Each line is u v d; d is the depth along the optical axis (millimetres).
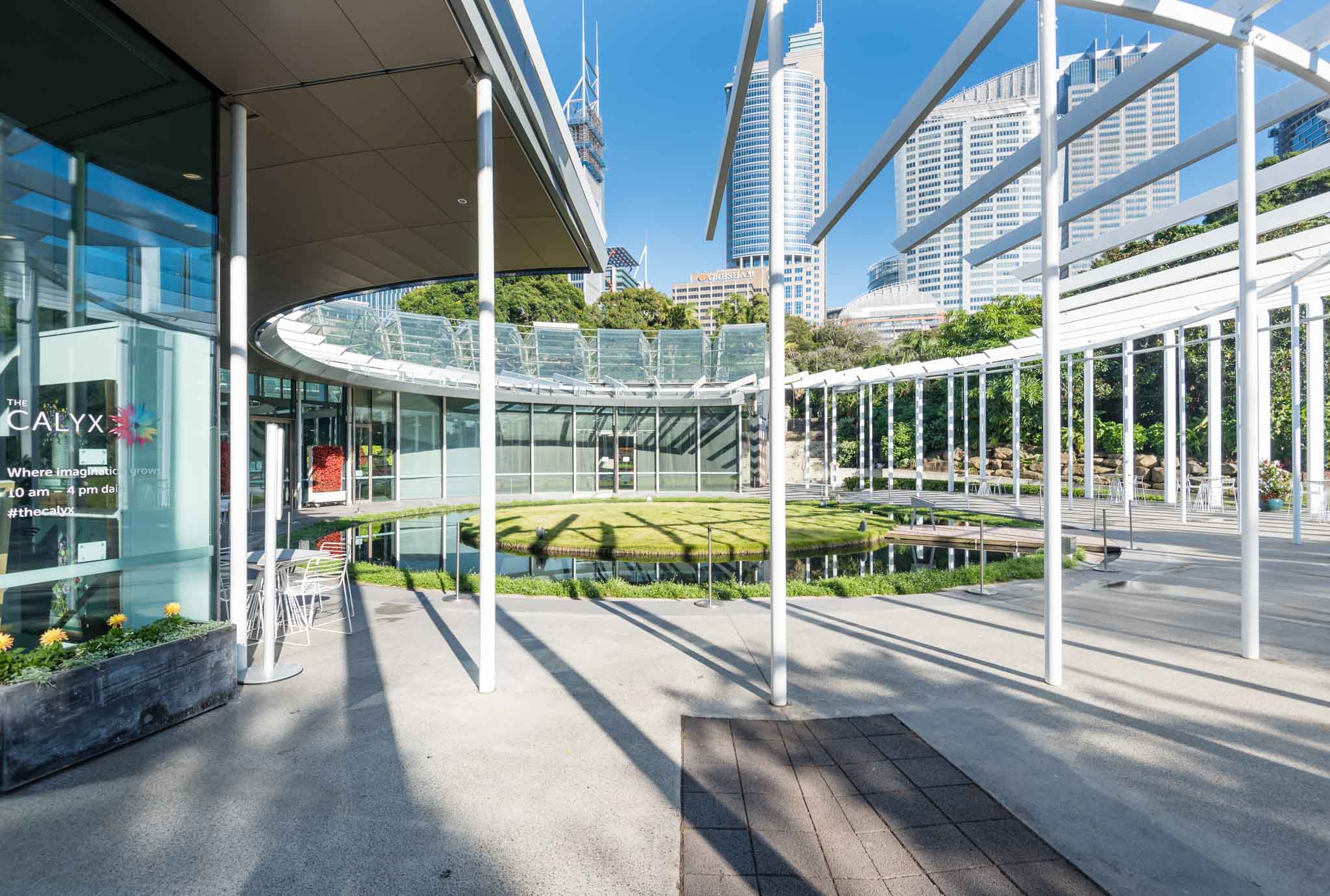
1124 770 3230
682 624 6215
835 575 9445
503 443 23578
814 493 24062
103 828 2770
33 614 3695
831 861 2500
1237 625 5973
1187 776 3166
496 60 4531
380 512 17078
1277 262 11852
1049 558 4488
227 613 6945
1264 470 15688
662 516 15984
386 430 20734
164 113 4438
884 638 5691
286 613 6570
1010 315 30906
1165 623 6062
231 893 2346
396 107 5082
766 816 2830
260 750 3521
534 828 2748
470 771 3270
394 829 2748
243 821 2820
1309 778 3141
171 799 3008
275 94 4914
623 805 2934
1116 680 4539
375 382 18703
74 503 3910
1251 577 4988
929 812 2850
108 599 4094
